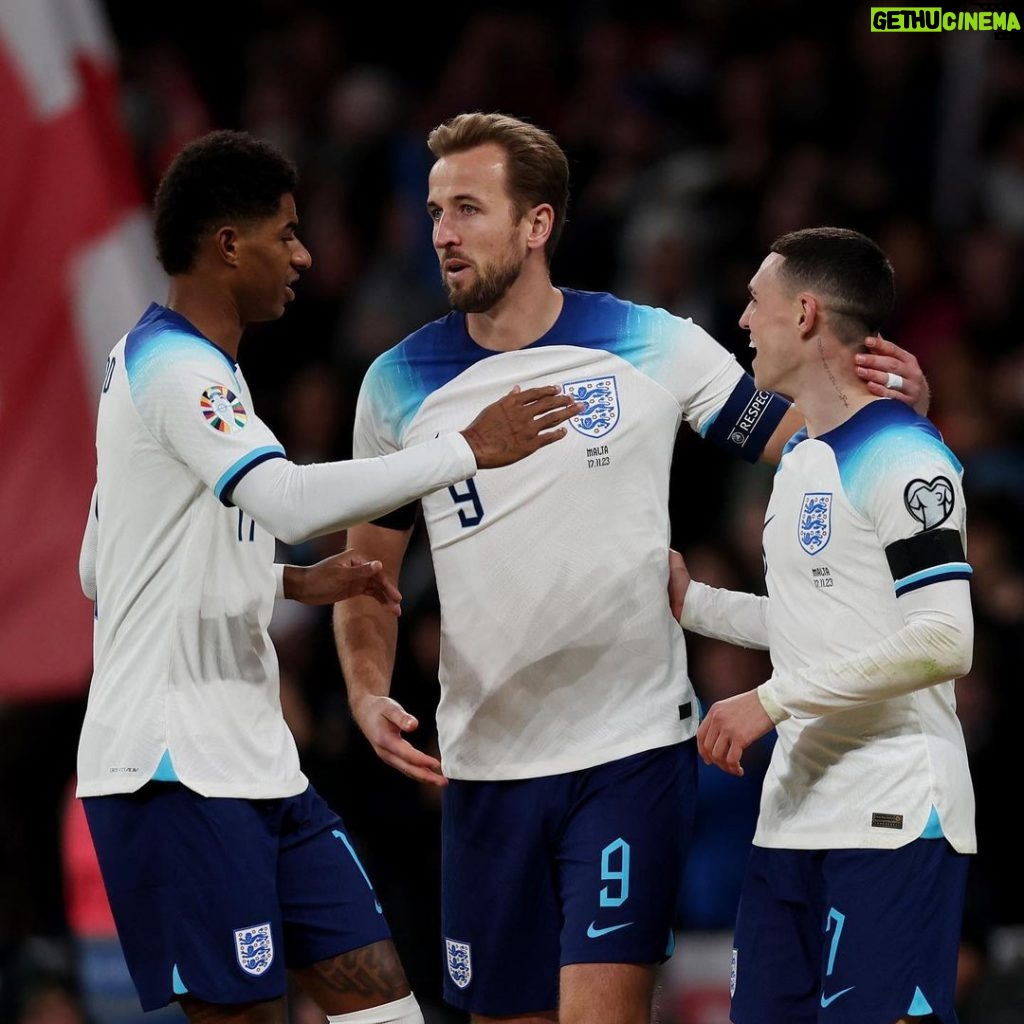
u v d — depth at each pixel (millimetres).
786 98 39219
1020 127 39094
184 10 43031
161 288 26266
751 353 33156
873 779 15469
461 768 17328
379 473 14727
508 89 40594
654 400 16953
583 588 16734
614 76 40562
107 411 15445
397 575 18188
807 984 15898
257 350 36438
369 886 16328
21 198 24531
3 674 23812
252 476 14727
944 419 33250
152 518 15164
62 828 26688
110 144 24844
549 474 16719
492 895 17281
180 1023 23156
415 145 39844
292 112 41094
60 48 24578
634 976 16562
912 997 15102
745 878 16453
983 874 24781
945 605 14883
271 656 15812
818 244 15945
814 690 15117
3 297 24422
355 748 25609
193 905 15102
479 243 16656
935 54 38938
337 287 37656
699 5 41406
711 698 26812
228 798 15172
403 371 17406
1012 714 25797
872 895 15289
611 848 16656
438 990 25047
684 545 31203
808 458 15883
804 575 15742
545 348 17016
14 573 23891
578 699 16891
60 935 26375
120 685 15203
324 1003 16203
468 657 17078
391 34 43938
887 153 38688
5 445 24234
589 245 35875
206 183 15328
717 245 34594
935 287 35781
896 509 15117
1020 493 31547
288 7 43469
